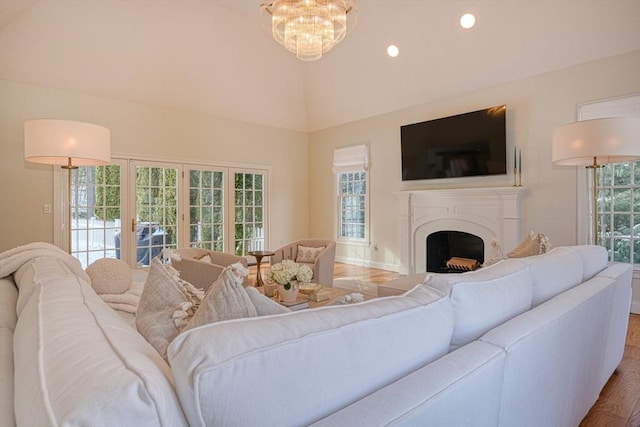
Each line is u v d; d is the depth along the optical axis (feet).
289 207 23.91
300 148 24.45
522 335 3.59
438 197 17.34
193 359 2.02
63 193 15.79
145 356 2.25
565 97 13.43
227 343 2.16
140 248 17.89
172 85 17.76
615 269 7.18
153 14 14.83
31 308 3.31
